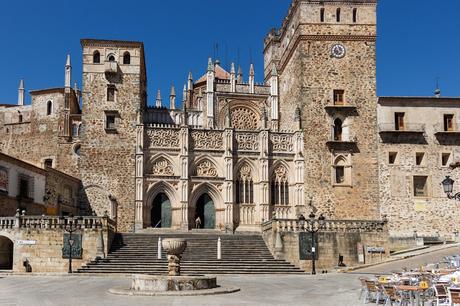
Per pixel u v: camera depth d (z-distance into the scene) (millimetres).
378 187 65812
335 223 54125
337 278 42562
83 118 68000
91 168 66875
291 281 39812
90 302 26969
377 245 54438
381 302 26688
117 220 65625
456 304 21891
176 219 66375
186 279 31344
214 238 55719
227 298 28547
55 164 78750
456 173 65438
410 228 64250
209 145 68500
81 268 47031
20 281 39719
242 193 68000
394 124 66500
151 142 67500
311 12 69688
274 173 68562
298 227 53094
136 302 26688
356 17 70000
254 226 67125
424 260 49688
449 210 64688
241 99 78438
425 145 66125
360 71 69062
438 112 66688
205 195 68062
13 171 58188
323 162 67125
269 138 68938
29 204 61094
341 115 68188
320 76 68750
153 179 66500
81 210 65875
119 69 69688
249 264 49688
